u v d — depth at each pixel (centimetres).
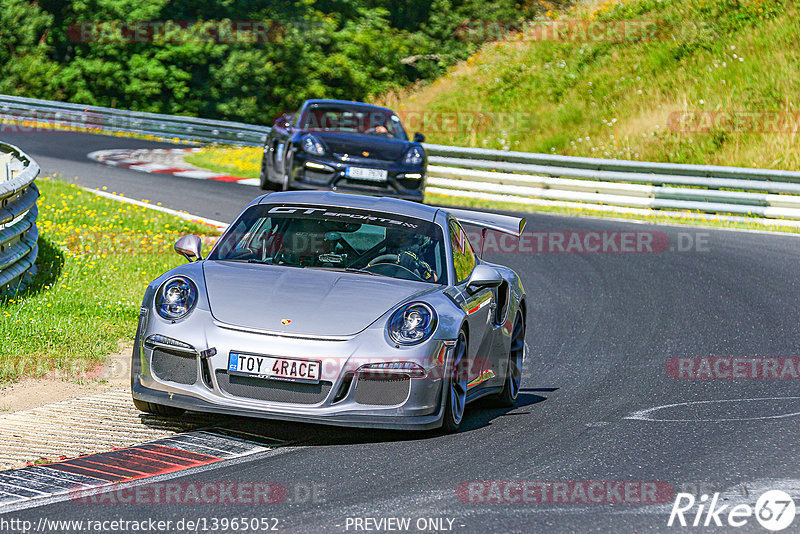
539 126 9800
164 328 2100
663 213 6662
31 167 3888
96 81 14275
